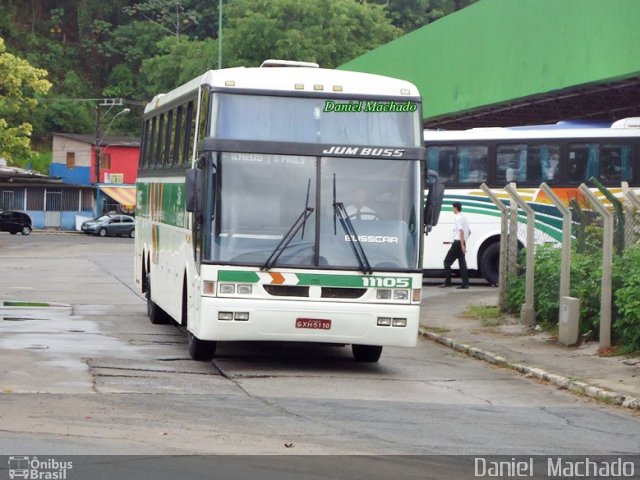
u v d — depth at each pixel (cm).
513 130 3594
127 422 1268
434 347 2238
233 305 1753
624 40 2833
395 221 1797
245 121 1798
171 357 1925
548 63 3281
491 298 3058
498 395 1638
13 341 2075
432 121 4528
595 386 1667
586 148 3525
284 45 9412
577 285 2222
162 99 2481
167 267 2231
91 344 2069
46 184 10981
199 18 13612
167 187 2273
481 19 3778
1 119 7875
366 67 5312
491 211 3600
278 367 1861
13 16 13975
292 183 1786
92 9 14125
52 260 5497
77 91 13600
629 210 2181
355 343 1788
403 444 1193
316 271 1766
